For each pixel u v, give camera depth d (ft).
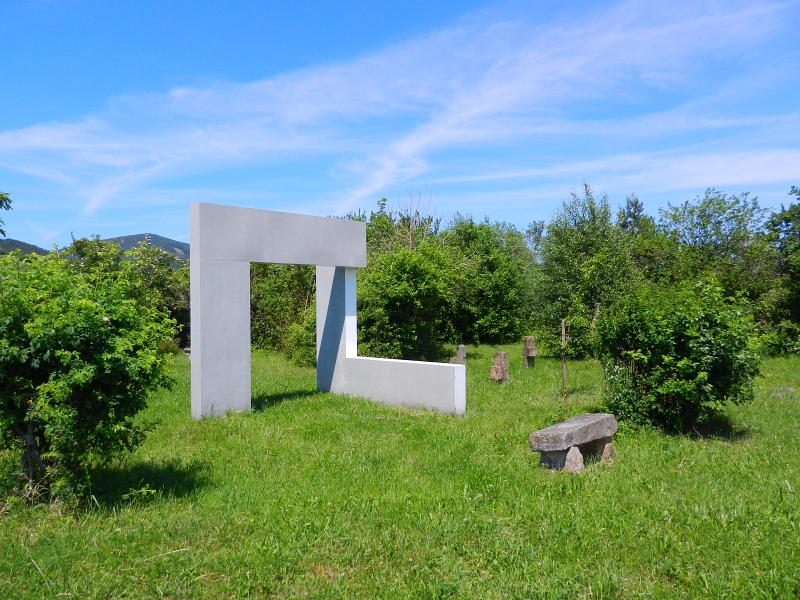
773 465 21.90
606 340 29.40
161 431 26.86
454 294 66.23
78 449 16.11
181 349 67.31
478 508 17.37
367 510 17.06
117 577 12.91
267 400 36.06
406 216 82.28
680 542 14.84
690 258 70.44
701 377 25.18
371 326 51.67
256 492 18.54
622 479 20.06
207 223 30.45
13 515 15.72
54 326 15.03
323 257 36.32
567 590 12.48
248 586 12.62
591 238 63.21
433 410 32.94
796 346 62.18
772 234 70.38
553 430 21.44
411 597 12.32
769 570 13.21
